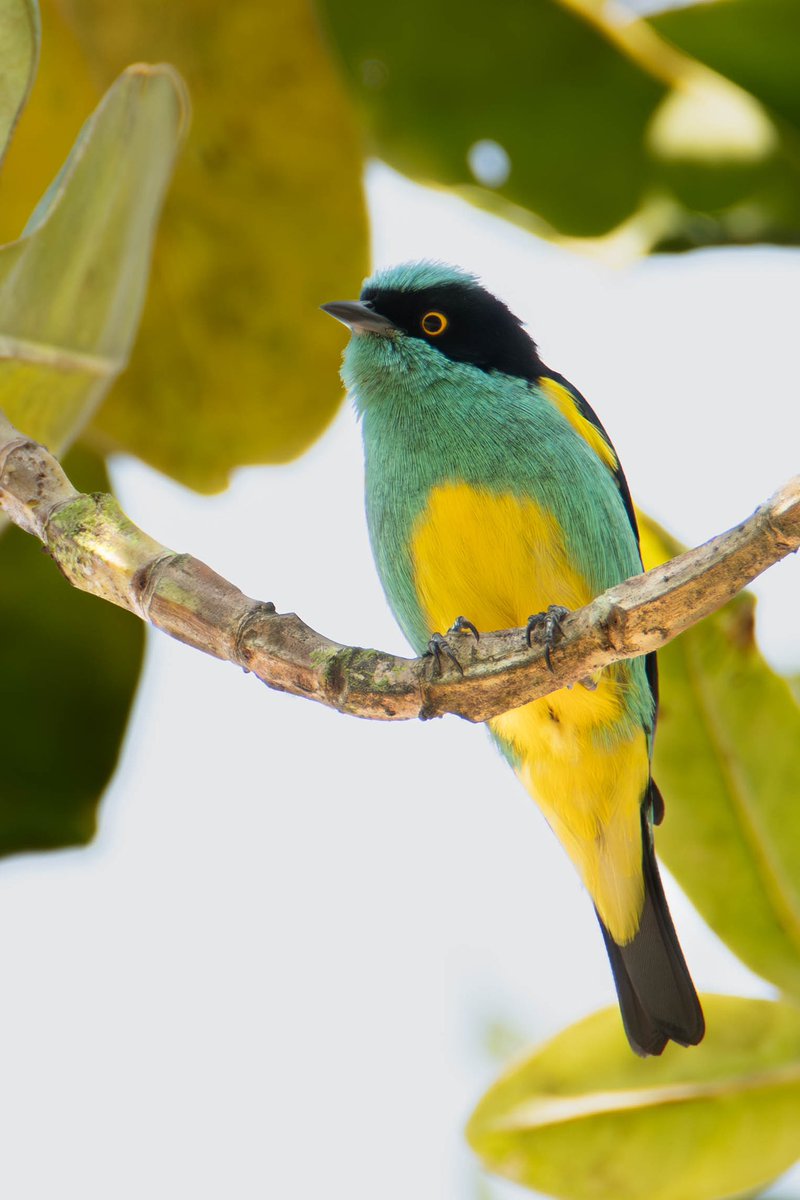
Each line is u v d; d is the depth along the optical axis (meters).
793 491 6.05
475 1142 8.51
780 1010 8.54
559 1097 8.53
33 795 10.08
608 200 10.67
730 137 10.48
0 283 7.54
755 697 8.72
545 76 10.54
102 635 10.18
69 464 11.00
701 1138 8.39
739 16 10.36
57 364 7.98
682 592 6.25
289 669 6.50
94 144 7.39
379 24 10.52
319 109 10.62
